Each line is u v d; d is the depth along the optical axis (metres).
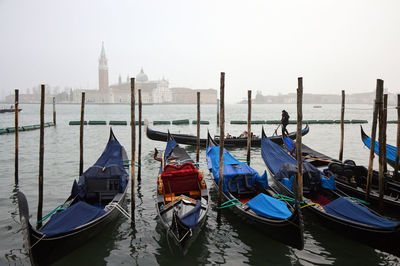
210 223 9.46
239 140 22.14
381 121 9.32
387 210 9.63
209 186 13.08
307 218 9.64
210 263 7.35
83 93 13.30
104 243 8.25
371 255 7.61
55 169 15.77
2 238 8.36
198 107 16.27
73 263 7.34
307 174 10.29
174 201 8.97
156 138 21.53
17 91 13.02
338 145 23.95
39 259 6.48
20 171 15.29
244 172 10.63
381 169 9.38
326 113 87.56
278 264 7.29
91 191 10.14
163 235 8.72
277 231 7.71
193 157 19.28
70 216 7.55
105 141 25.77
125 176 11.12
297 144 9.34
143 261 7.44
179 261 7.43
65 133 31.20
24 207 6.33
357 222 7.57
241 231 8.95
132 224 9.14
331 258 7.50
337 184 11.16
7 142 24.89
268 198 8.67
